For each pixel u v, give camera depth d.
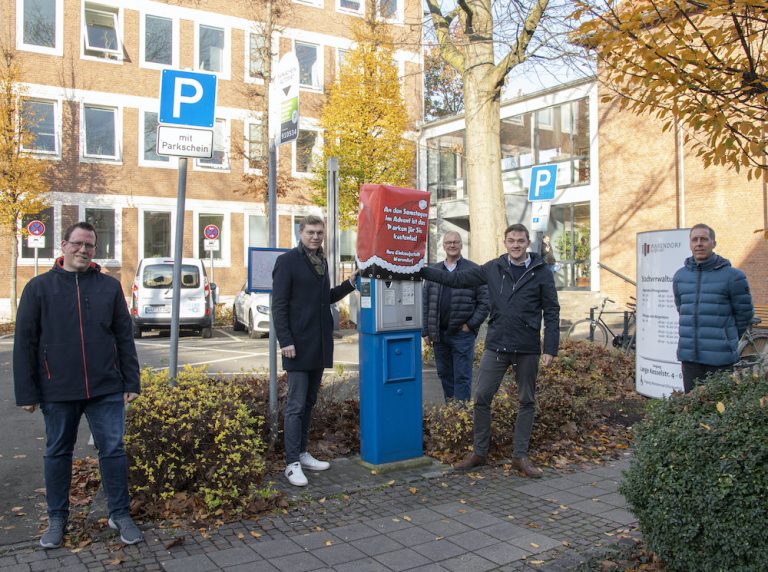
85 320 4.14
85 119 24.05
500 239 10.81
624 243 20.33
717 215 18.09
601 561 3.88
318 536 4.29
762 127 3.40
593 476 5.66
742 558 3.16
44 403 4.11
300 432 5.40
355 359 12.57
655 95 3.76
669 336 7.26
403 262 5.75
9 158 19.80
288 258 5.43
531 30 9.93
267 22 22.66
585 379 8.52
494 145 10.77
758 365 4.23
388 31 21.64
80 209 23.67
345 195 21.58
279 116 6.21
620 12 3.71
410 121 28.20
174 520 4.46
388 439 5.72
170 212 25.30
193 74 5.71
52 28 23.34
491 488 5.32
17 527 4.38
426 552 4.06
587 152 21.47
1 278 21.86
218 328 21.36
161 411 4.78
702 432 3.45
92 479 5.20
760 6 3.16
